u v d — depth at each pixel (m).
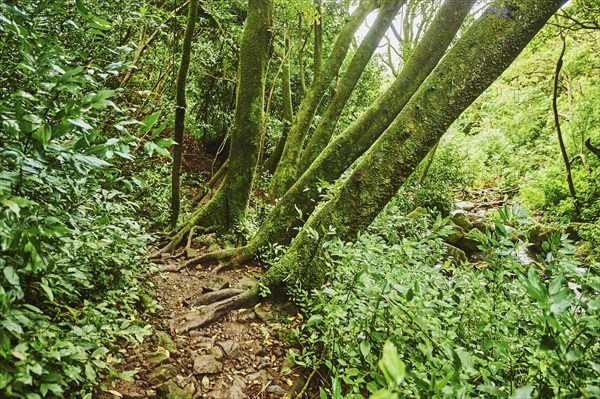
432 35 4.89
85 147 1.57
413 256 3.00
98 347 1.94
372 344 2.27
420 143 3.38
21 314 1.50
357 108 12.81
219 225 5.53
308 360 2.70
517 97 17.75
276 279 3.72
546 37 12.16
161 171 6.57
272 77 10.73
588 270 2.11
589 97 13.31
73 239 2.26
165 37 6.65
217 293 3.77
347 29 6.96
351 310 2.48
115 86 5.21
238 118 5.57
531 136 18.42
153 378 2.53
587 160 12.33
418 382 1.32
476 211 13.08
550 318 1.26
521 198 13.85
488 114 21.64
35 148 1.43
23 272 1.71
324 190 4.96
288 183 7.07
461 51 3.21
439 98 3.27
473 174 15.49
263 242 4.86
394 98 5.06
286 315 3.57
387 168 3.46
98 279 2.71
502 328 2.16
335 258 3.61
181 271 4.34
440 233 2.58
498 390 1.36
